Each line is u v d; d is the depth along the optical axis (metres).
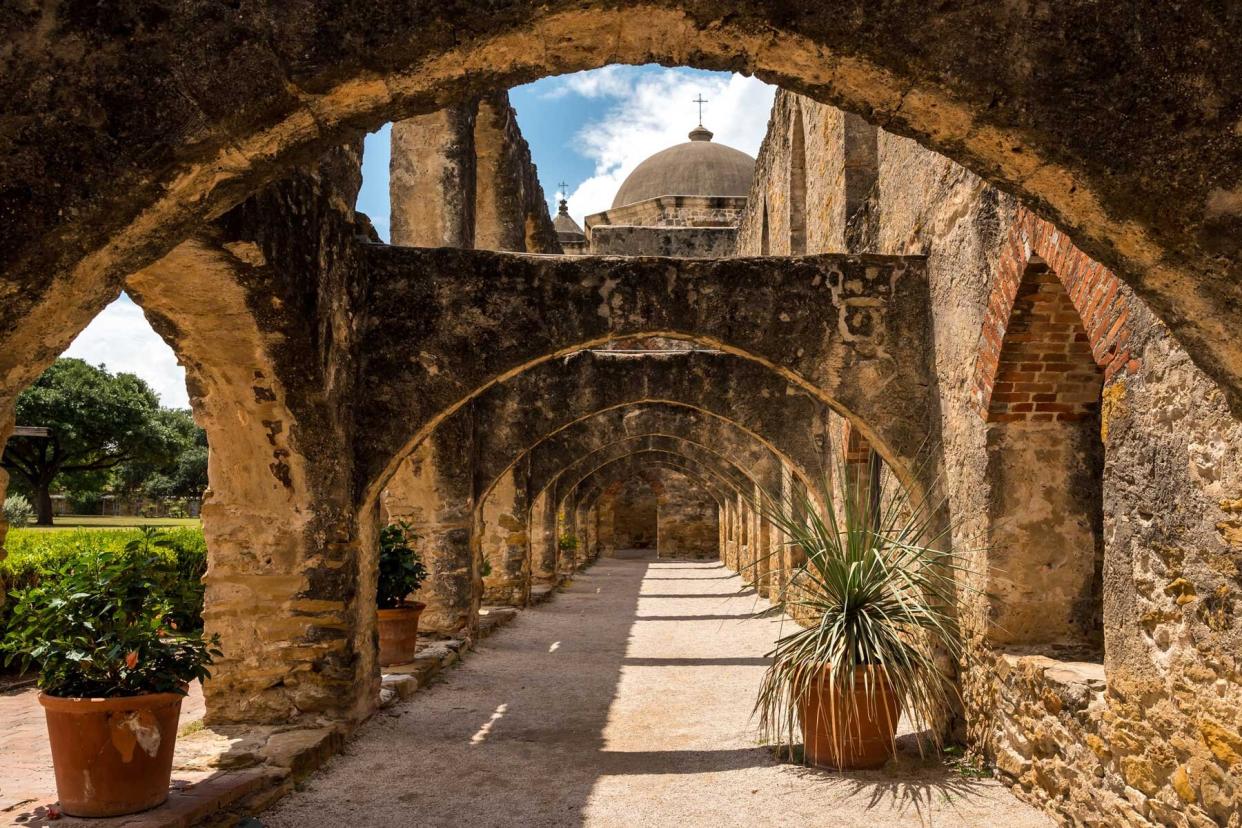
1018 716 5.05
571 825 4.64
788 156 12.38
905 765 5.57
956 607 5.99
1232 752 3.24
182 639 4.42
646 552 30.77
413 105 2.87
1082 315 4.32
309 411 5.69
